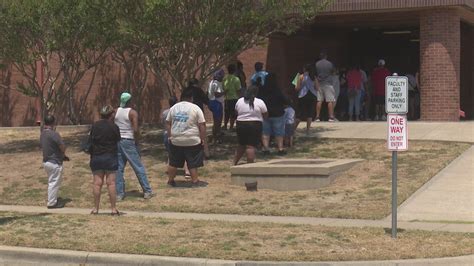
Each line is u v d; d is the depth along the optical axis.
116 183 11.66
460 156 13.45
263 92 14.34
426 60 19.25
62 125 21.38
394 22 22.62
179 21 14.07
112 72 22.22
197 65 17.59
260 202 11.02
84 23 14.73
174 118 12.17
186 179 12.90
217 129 16.05
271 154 14.46
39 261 7.84
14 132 20.27
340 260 7.14
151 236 8.48
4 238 8.52
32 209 11.37
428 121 18.98
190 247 7.80
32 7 14.54
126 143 11.57
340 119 21.53
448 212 9.87
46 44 15.46
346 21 22.23
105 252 7.76
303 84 16.41
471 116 23.91
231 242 8.06
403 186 11.37
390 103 8.05
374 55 26.52
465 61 23.86
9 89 22.17
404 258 7.21
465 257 7.23
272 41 22.17
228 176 13.08
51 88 17.45
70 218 10.01
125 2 13.60
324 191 11.45
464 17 20.81
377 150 14.34
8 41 15.34
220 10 13.99
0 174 14.01
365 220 9.62
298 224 9.32
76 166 14.25
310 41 23.36
